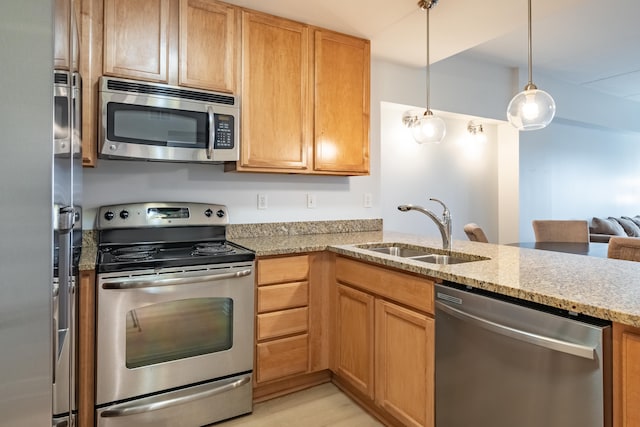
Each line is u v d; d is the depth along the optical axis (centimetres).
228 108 226
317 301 229
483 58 416
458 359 147
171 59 214
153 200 238
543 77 482
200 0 222
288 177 286
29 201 81
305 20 253
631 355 100
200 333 192
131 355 176
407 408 172
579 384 109
